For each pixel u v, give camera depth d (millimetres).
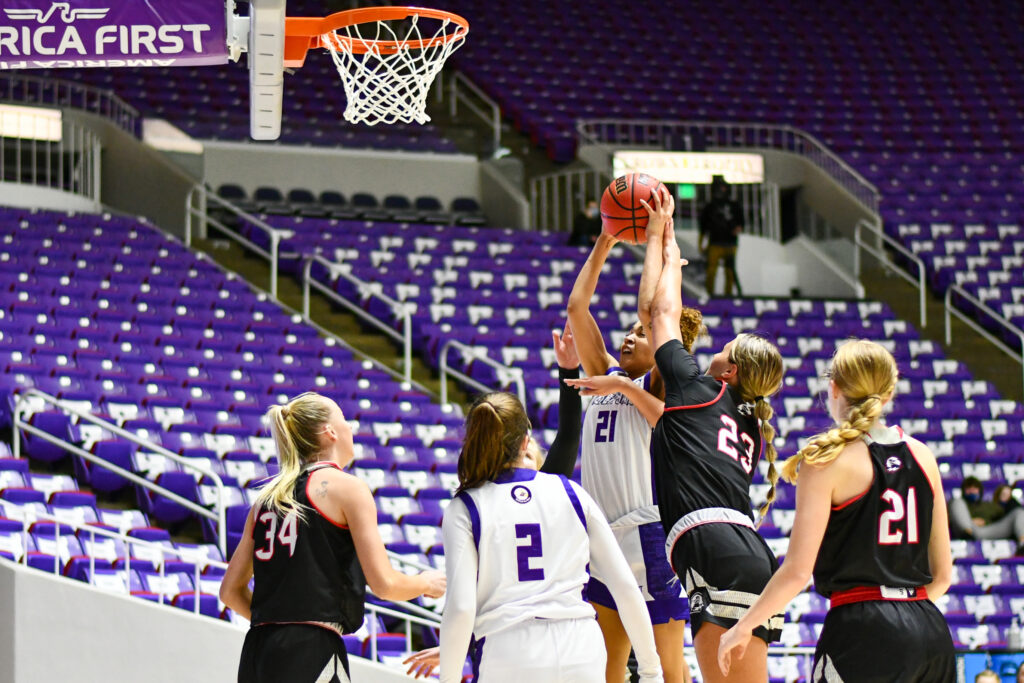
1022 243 22422
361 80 7789
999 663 10727
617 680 5277
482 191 23797
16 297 14633
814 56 28750
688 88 26859
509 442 4453
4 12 6848
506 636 4254
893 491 4297
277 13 6746
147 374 13750
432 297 17922
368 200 22828
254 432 12961
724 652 4234
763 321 19312
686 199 23609
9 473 10719
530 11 28594
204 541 11250
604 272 19875
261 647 4688
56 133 19625
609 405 5527
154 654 8406
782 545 13266
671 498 4840
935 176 24797
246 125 22422
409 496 12539
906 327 19969
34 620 8094
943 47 29594
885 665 4188
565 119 25031
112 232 17766
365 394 14750
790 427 16312
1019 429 17469
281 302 17875
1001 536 14281
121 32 6918
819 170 24328
